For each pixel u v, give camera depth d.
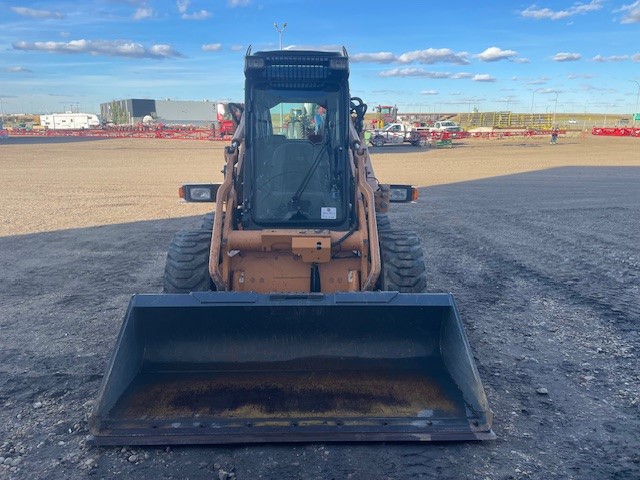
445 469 4.26
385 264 6.12
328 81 6.18
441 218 15.32
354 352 5.34
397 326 5.29
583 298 8.20
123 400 4.78
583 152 41.88
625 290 8.55
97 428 4.48
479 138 60.66
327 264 5.94
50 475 4.21
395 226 14.07
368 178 6.61
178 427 4.52
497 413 5.05
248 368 5.27
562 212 16.20
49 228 14.14
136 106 107.75
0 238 12.94
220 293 5.01
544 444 4.59
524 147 47.41
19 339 6.84
